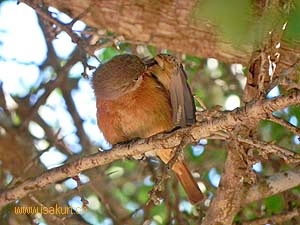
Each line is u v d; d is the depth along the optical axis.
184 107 7.73
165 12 8.59
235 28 4.09
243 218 9.95
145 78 8.15
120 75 8.03
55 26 8.84
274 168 10.41
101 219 12.20
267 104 5.86
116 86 8.05
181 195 12.09
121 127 8.25
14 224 10.66
